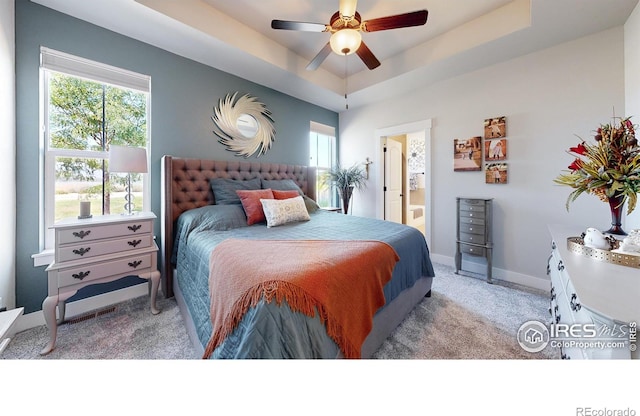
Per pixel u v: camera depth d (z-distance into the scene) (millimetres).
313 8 2223
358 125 4207
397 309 1715
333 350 1000
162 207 2350
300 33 2588
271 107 3408
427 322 1862
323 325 966
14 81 1699
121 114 2264
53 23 1863
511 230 2664
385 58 3096
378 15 2271
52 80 1921
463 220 2865
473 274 2896
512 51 2453
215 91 2812
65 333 1699
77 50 1968
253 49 2529
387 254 1526
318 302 967
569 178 1387
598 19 1968
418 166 6242
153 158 2393
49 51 1844
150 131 2379
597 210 2195
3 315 904
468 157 2943
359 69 3391
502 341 1624
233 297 977
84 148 2082
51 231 1920
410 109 3521
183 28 2102
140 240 1893
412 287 1953
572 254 1191
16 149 1721
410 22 1812
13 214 1694
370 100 3857
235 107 2982
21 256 1755
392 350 1538
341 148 4473
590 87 2178
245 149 3102
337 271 1134
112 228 1754
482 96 2832
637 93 1817
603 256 1075
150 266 1937
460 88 3008
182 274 1923
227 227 2115
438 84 3211
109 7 1854
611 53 2078
